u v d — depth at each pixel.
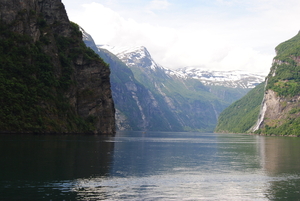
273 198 51.53
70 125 189.75
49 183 55.44
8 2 179.75
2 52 168.00
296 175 69.12
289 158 99.00
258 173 71.19
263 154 111.56
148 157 95.19
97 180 59.31
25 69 172.12
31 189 51.72
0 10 176.88
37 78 178.38
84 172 65.12
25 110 158.38
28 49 178.25
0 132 141.62
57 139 135.75
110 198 49.22
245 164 84.75
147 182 60.09
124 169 71.25
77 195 49.84
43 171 63.38
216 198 51.16
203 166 80.38
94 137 179.12
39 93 171.62
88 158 83.50
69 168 67.94
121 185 57.00
